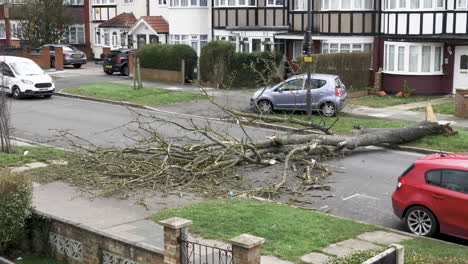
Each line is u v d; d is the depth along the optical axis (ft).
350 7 99.55
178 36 127.24
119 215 38.63
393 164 54.13
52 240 33.12
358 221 37.86
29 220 34.01
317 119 73.67
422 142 60.95
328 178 49.11
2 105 55.26
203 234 34.14
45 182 46.62
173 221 26.14
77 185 45.83
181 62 106.93
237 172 49.47
